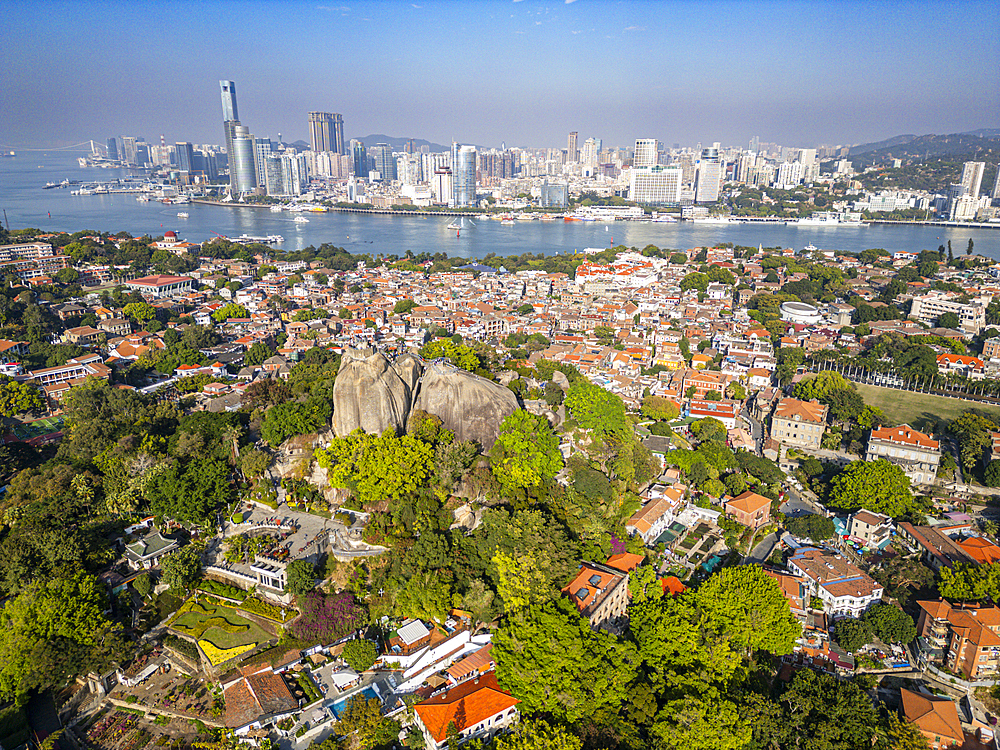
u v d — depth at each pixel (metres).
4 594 128.00
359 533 137.00
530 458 152.25
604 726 102.50
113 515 149.50
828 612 147.62
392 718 108.44
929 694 123.25
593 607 125.56
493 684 109.44
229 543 140.00
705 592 132.25
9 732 109.81
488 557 134.25
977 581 143.62
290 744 105.38
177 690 114.69
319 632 120.50
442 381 159.62
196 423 183.25
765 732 107.25
